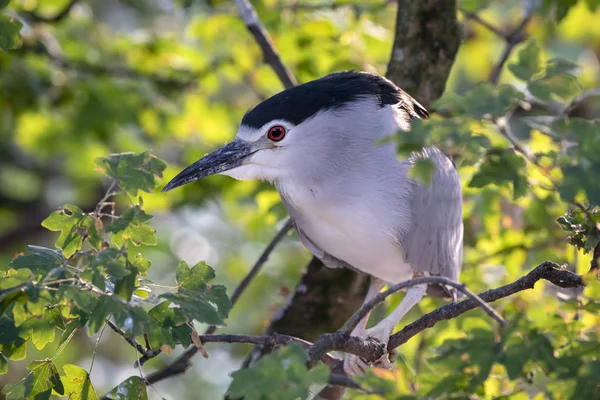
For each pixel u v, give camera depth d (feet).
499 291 19.54
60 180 49.90
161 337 17.48
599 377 15.05
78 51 40.70
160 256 44.47
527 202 28.32
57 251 18.17
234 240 45.55
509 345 15.55
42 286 16.60
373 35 37.70
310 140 25.88
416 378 16.38
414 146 16.05
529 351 15.44
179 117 40.75
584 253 19.39
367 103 26.20
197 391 42.73
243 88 41.45
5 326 18.33
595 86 45.32
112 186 18.67
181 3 37.29
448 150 19.03
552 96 17.97
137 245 18.45
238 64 38.88
